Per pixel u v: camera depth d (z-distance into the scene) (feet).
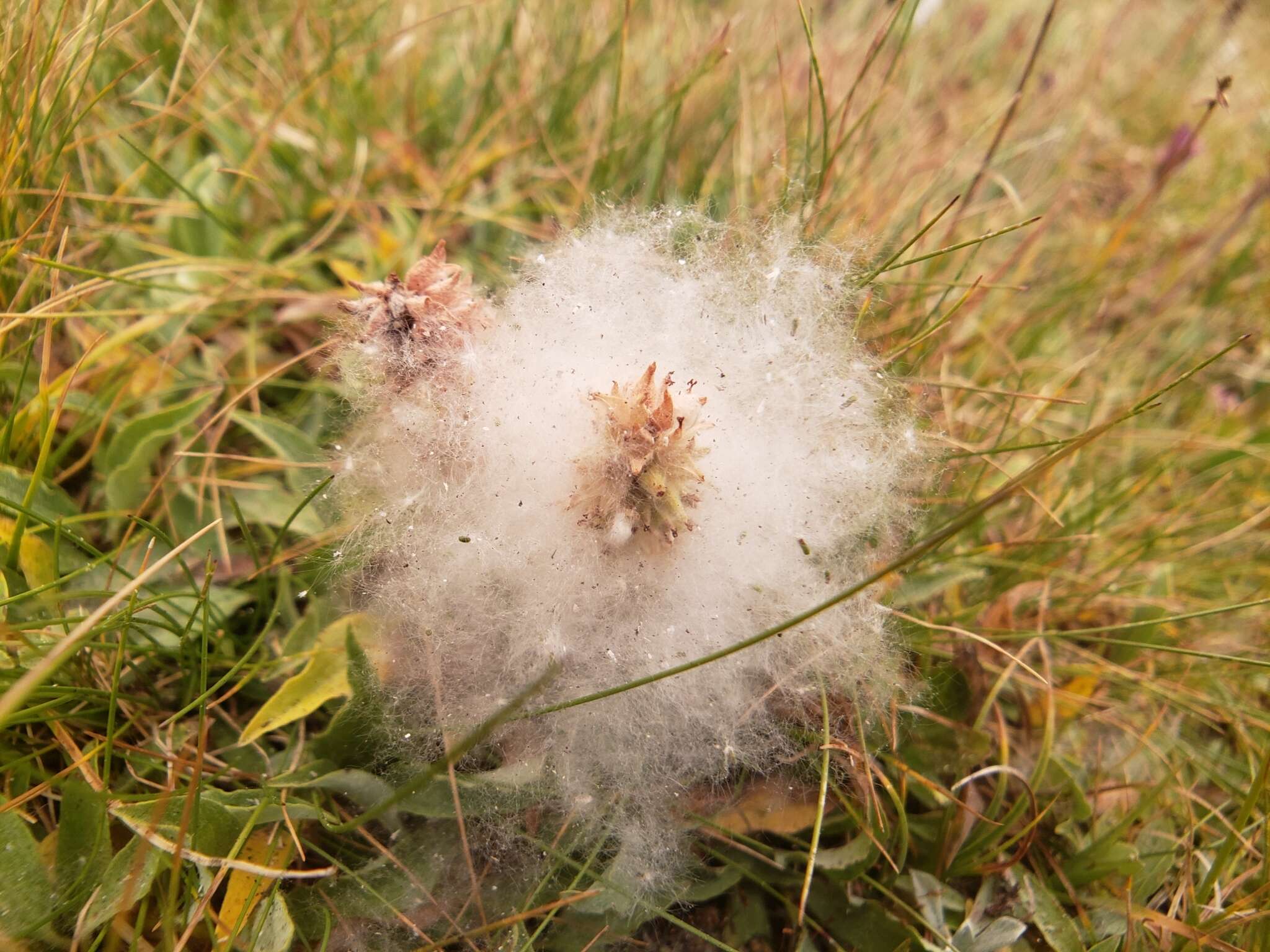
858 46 0.65
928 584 0.40
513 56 0.54
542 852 0.34
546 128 0.53
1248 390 0.55
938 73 0.68
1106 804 0.39
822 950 0.35
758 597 0.36
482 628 0.35
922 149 0.56
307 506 0.40
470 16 0.58
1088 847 0.37
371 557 0.36
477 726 0.34
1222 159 0.68
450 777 0.33
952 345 0.48
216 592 0.38
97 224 0.43
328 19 0.53
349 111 0.52
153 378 0.42
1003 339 0.49
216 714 0.37
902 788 0.36
